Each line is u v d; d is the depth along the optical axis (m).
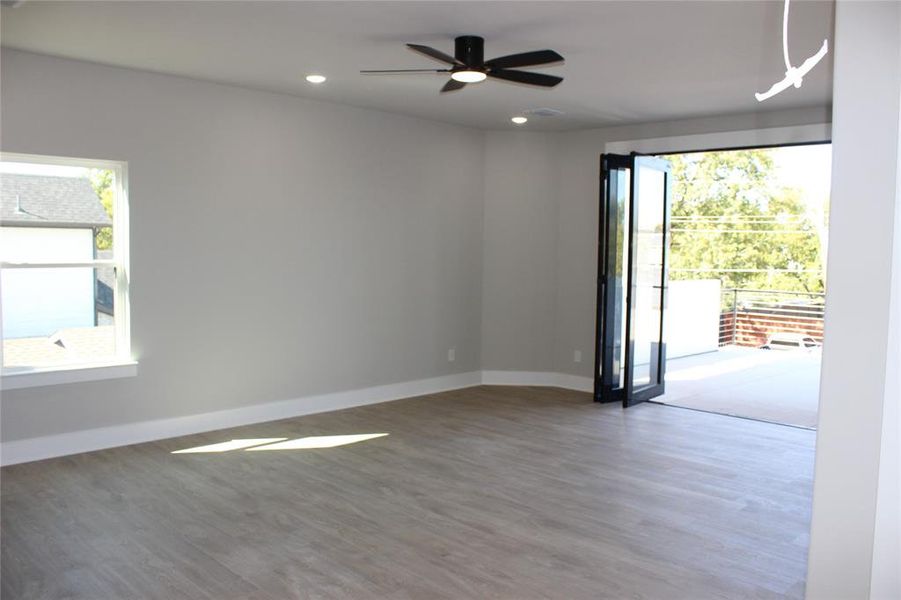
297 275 6.10
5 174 4.72
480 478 4.55
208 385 5.60
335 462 4.85
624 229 6.97
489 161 7.59
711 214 13.90
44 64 4.66
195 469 4.66
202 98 5.41
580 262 7.42
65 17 3.86
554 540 3.60
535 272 7.64
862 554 2.31
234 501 4.09
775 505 4.13
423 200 7.05
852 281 2.28
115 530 3.66
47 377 4.78
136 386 5.21
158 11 3.75
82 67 4.82
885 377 2.25
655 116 6.52
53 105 4.71
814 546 2.39
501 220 7.62
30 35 4.21
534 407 6.64
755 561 3.39
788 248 13.26
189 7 3.69
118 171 5.12
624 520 3.88
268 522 3.79
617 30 3.99
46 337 4.91
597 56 4.51
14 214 4.76
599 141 7.23
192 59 4.75
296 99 5.97
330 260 6.32
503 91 5.60
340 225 6.38
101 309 5.13
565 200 7.50
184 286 5.41
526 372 7.75
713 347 10.28
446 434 5.62
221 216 5.58
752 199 13.59
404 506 4.05
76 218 5.02
